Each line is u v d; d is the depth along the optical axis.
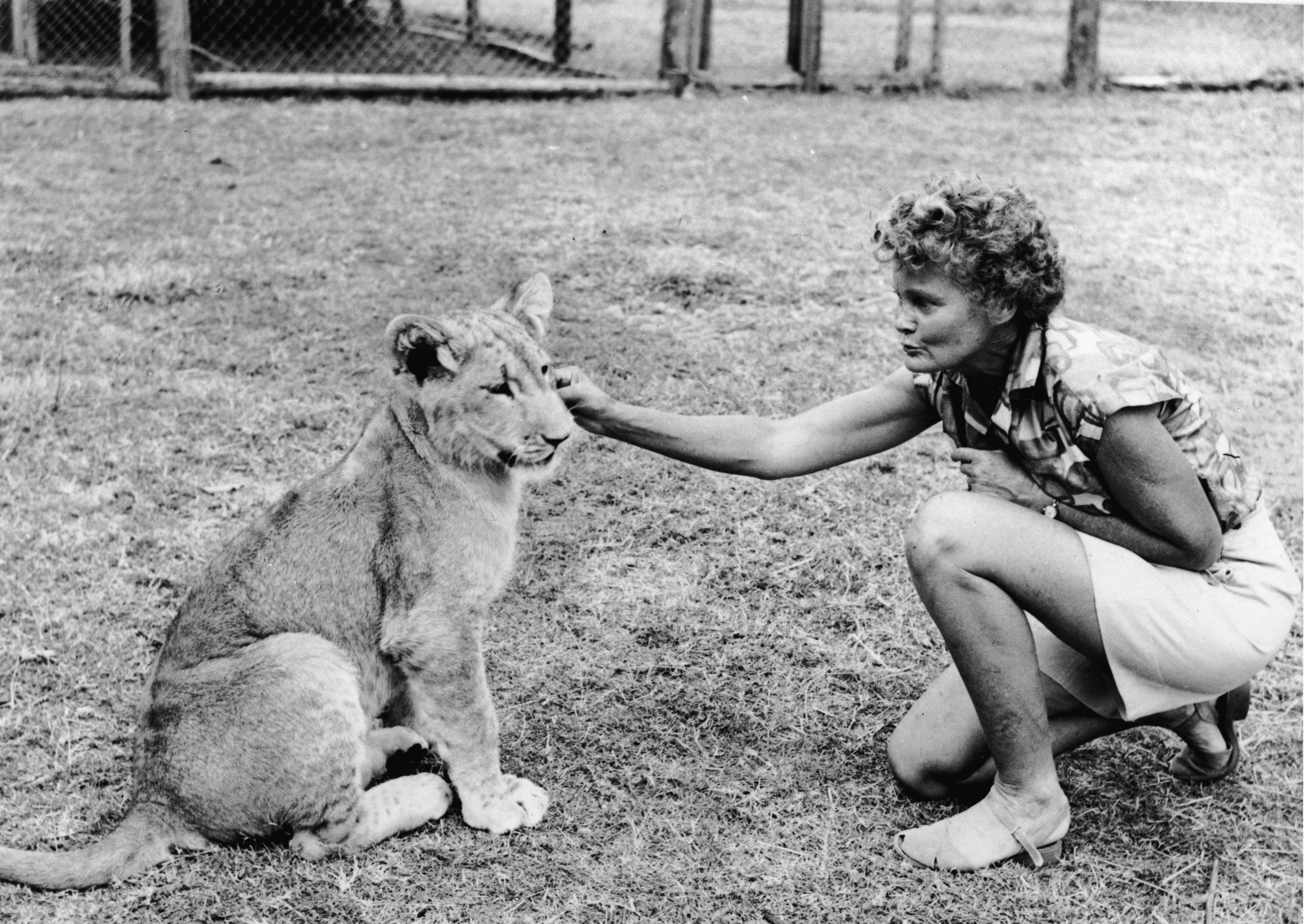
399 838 3.20
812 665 3.92
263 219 7.59
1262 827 3.38
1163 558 2.98
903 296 2.96
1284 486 5.01
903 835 3.20
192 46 11.10
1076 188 8.67
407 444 3.28
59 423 5.16
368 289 6.54
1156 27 14.84
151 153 8.87
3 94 10.14
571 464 4.95
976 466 3.10
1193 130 10.23
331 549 3.25
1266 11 14.57
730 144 9.52
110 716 3.61
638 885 3.05
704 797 3.37
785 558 4.41
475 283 6.63
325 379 5.61
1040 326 2.93
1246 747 3.68
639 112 10.56
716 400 5.43
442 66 12.10
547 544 4.45
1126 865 3.21
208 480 4.82
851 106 11.02
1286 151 9.66
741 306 6.45
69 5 12.07
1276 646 3.08
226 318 6.18
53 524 4.49
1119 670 3.04
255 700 3.06
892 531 4.57
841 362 5.85
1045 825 3.12
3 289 6.43
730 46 13.59
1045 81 11.89
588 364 5.71
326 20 12.83
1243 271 7.32
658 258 7.03
